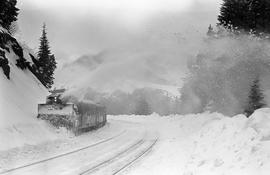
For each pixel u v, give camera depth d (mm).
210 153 14906
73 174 14922
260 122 13414
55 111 31109
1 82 30516
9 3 46250
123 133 37656
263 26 32750
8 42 40875
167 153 20391
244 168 10773
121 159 19312
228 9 36031
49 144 25062
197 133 24906
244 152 12031
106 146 25672
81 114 33812
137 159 19281
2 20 46062
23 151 21203
